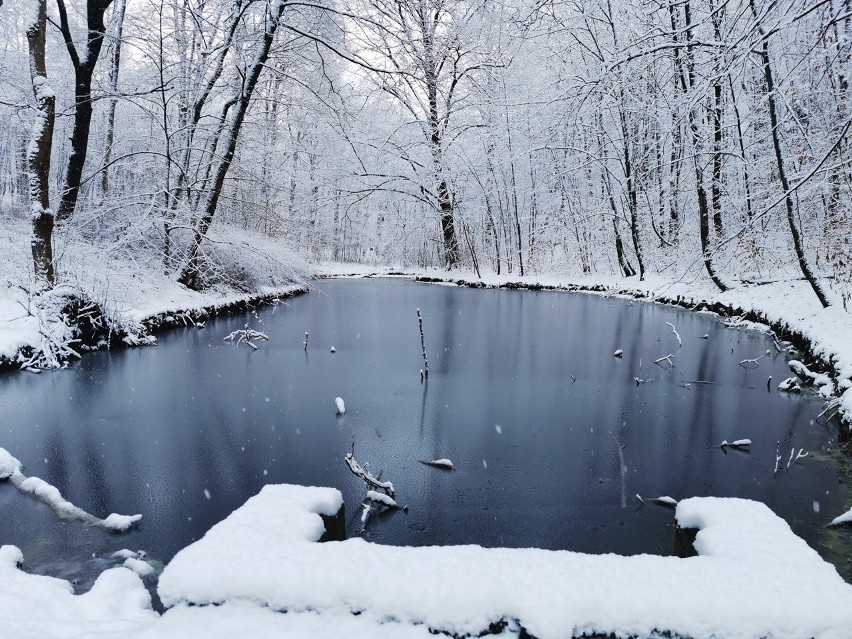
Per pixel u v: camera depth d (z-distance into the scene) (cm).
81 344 1149
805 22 981
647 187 2425
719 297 1705
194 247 1681
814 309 1121
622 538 457
